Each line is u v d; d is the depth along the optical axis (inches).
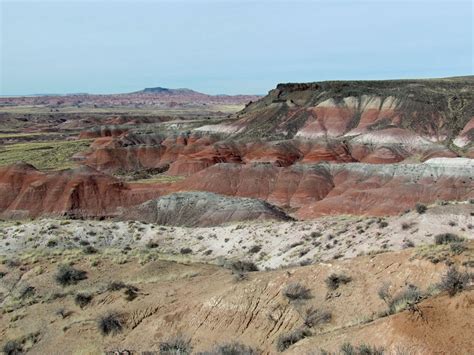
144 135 6250.0
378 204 3002.0
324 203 3117.6
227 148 5290.4
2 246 1676.9
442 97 5718.5
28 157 5600.4
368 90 6122.1
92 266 1290.6
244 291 874.1
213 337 822.5
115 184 3676.2
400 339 542.6
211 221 2637.8
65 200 3513.8
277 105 6343.5
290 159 5073.8
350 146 5157.5
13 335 1019.9
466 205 1497.3
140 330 911.7
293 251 1633.9
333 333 660.1
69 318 1021.8
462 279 597.0
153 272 1206.9
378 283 763.4
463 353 494.0
